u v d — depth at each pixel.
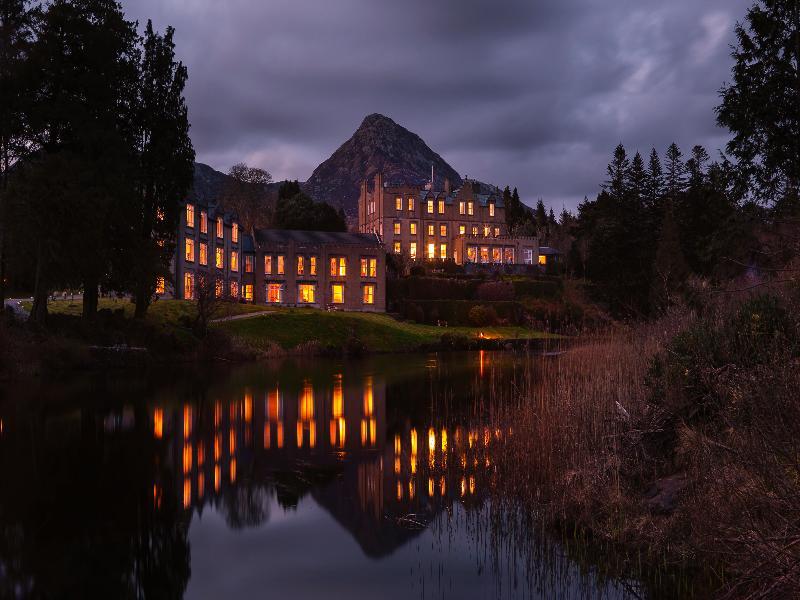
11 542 9.86
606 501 9.91
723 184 21.58
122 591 8.20
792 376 7.48
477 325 74.44
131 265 39.75
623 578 8.17
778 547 6.38
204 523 10.82
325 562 9.21
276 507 11.73
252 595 8.10
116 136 37.22
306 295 78.38
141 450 16.20
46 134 38.03
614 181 72.12
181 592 8.16
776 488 6.67
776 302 11.23
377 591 8.17
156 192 44.00
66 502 11.88
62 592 8.12
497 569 8.85
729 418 8.25
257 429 19.27
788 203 16.05
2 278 37.00
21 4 36.47
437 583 8.41
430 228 110.12
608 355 19.25
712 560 7.79
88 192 34.19
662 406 11.20
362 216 122.25
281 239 82.88
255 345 49.72
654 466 10.69
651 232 69.94
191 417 21.14
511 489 12.03
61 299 52.62
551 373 20.44
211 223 66.25
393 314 77.50
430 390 28.20
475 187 122.25
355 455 15.89
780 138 20.28
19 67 35.41
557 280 88.94
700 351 10.90
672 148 77.25
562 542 9.56
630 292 60.94
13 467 14.34
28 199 33.19
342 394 27.14
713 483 8.11
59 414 21.05
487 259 106.12
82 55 37.88
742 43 21.28
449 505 11.73
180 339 43.53
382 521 10.91
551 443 12.51
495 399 24.53
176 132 44.28
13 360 30.56
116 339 38.97
